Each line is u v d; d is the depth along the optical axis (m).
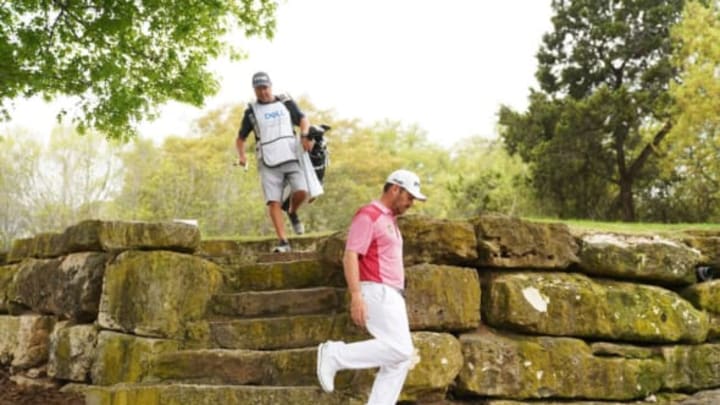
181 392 5.32
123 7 11.73
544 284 6.06
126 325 6.10
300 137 7.29
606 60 33.94
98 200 40.69
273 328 5.95
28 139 41.19
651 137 31.58
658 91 31.97
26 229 41.12
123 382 5.86
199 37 13.04
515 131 33.62
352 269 4.57
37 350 7.19
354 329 5.59
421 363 5.39
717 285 6.73
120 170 40.56
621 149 31.81
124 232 6.36
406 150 59.12
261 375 5.59
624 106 30.42
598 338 6.18
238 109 40.69
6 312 8.33
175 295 6.14
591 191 32.53
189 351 5.84
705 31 27.69
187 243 6.42
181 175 37.06
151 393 5.32
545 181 32.50
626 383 6.09
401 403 5.43
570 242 6.33
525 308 5.89
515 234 6.09
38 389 6.73
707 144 28.81
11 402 6.27
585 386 5.95
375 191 43.94
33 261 7.86
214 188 37.06
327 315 5.89
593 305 6.14
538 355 5.84
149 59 12.78
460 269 5.84
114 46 12.30
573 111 30.84
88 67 12.02
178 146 39.16
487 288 6.02
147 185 37.69
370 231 4.64
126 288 6.17
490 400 5.68
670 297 6.47
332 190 42.38
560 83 35.28
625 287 6.37
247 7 12.96
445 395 5.63
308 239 7.62
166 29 12.52
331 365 4.68
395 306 4.64
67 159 40.75
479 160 57.81
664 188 33.25
